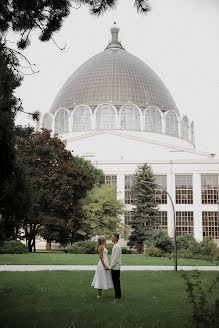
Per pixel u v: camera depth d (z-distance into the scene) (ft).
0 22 37.32
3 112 35.68
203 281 53.21
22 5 35.63
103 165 190.49
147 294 40.63
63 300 36.45
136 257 107.76
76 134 237.25
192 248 119.96
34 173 117.70
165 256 113.39
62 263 81.15
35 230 127.13
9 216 39.70
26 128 41.09
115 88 255.50
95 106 248.11
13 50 37.93
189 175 187.83
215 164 186.50
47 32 37.63
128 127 237.04
